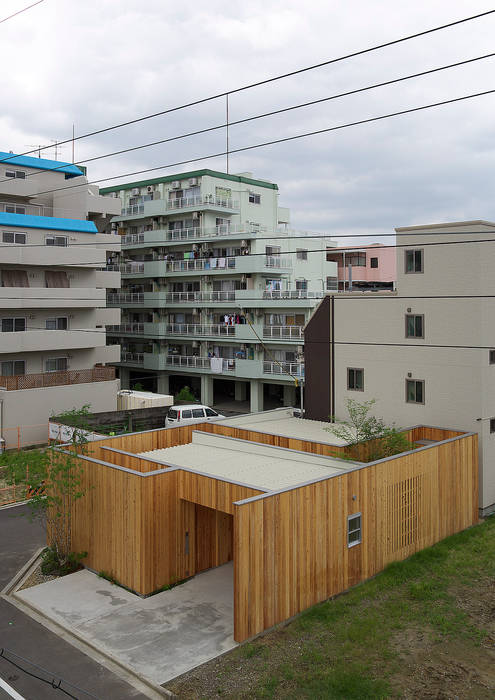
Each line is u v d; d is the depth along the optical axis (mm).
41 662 9867
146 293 41031
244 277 36312
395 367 18875
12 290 27469
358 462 13648
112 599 12078
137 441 16359
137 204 42469
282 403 38125
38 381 27109
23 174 31359
